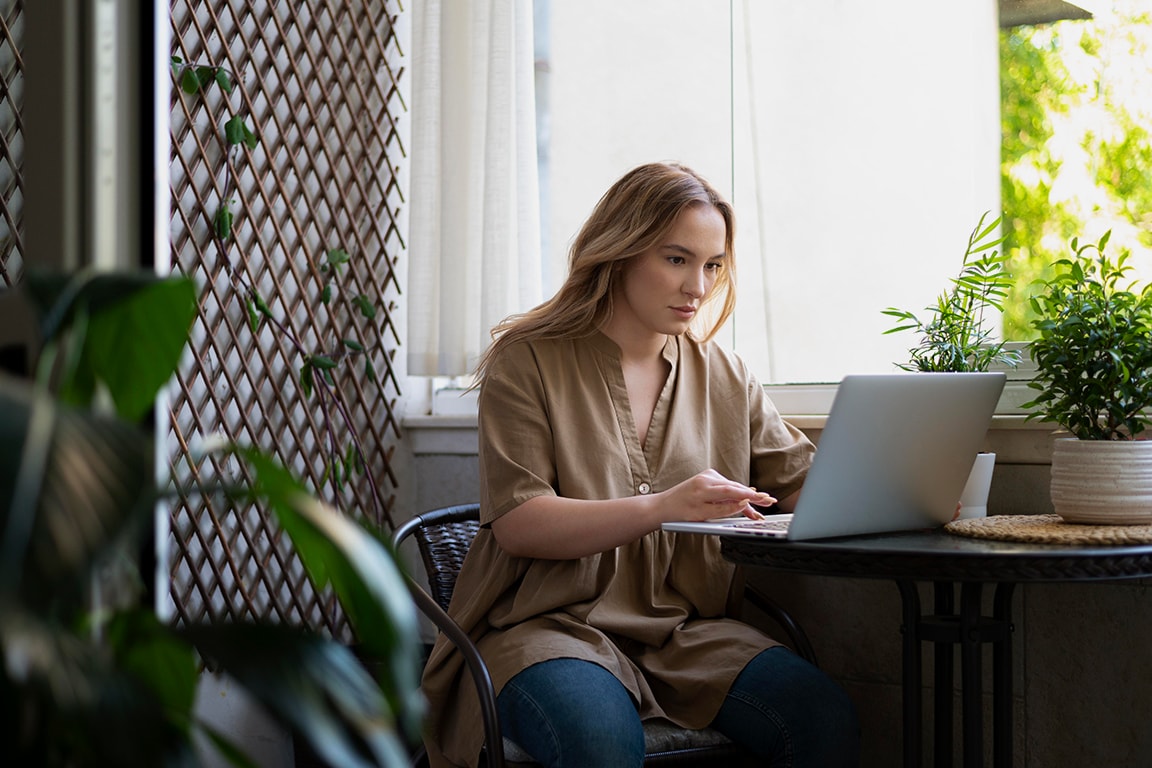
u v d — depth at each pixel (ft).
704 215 6.03
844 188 7.75
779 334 7.98
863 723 6.93
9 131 7.30
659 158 8.45
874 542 4.78
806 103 7.88
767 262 8.02
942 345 6.32
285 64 8.82
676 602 6.00
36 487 2.16
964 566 4.27
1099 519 5.10
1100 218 6.80
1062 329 5.21
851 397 4.54
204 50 8.21
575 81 8.79
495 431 5.90
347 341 8.96
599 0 8.70
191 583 8.11
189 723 2.84
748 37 8.10
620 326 6.24
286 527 2.89
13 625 2.08
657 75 8.46
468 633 5.84
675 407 6.22
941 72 7.39
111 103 3.44
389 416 9.23
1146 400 5.10
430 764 5.81
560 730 4.89
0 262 7.26
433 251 8.76
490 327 8.45
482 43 8.60
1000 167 7.18
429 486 9.34
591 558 5.76
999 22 7.17
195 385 8.33
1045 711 6.36
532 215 8.48
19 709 2.33
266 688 2.54
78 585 2.15
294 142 8.90
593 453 5.94
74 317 2.71
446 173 8.63
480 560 6.10
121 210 3.45
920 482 5.08
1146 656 6.03
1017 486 6.41
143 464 2.31
